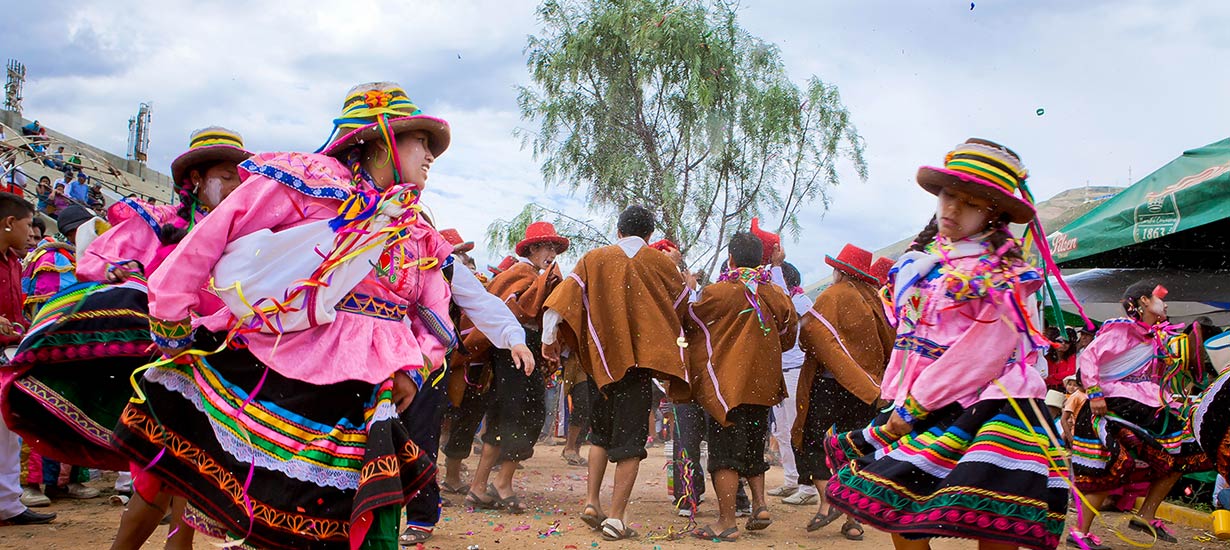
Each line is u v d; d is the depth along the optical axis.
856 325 5.64
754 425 5.58
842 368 5.49
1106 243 7.20
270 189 2.76
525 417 6.05
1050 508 3.19
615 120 16.80
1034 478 3.16
